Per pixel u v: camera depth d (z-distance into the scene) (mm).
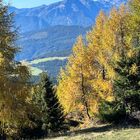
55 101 45188
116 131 29609
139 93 35062
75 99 52125
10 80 31328
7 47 31594
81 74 51500
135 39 44344
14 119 31656
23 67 31984
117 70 36000
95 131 31719
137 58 35812
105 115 36406
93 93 51375
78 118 55344
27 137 39312
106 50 46781
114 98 38531
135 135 26891
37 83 32938
